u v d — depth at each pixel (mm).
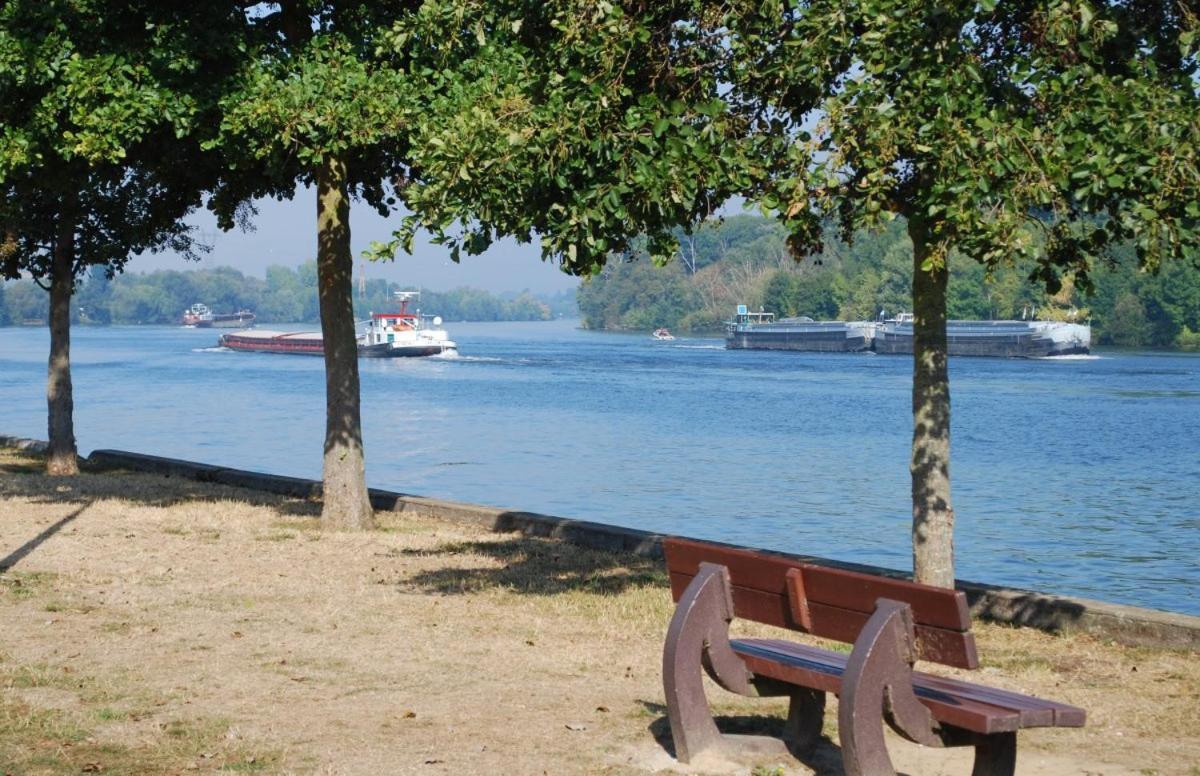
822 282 176750
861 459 47250
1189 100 9562
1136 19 10617
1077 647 11102
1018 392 81500
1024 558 27078
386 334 138125
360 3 16828
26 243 25797
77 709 8188
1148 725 8500
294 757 7227
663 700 8727
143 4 16734
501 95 11516
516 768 7098
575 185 11109
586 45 10828
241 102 15891
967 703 6359
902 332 139125
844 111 9938
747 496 36969
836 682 6750
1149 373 101250
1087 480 41875
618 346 178375
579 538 17219
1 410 66438
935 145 9586
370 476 41406
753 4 10758
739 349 159000
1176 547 28469
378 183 19438
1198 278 127812
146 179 23188
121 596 12281
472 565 14953
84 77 16078
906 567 25281
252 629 10898
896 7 9766
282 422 62031
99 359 138625
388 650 10195
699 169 10383
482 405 73875
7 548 15203
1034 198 9492
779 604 7098
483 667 9656
